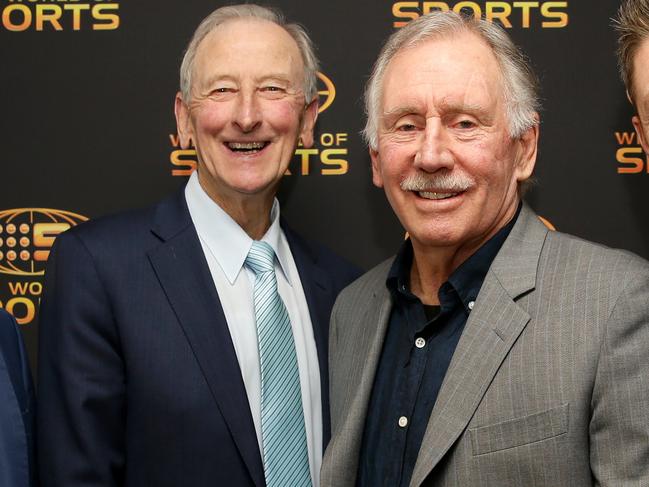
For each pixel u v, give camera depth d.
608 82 2.26
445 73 1.55
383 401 1.65
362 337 1.79
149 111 2.29
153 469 1.71
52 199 2.30
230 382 1.74
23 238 2.30
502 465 1.41
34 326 2.30
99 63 2.29
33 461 1.75
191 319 1.77
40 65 2.29
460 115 1.55
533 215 1.66
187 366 1.73
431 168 1.54
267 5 2.28
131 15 2.29
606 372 1.37
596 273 1.46
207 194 1.97
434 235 1.58
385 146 1.62
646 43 1.78
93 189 2.30
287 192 2.33
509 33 2.28
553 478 1.37
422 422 1.56
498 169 1.58
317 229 2.33
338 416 1.75
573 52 2.27
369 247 2.32
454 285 1.59
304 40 2.02
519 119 1.60
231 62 1.88
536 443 1.39
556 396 1.39
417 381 1.59
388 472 1.58
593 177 2.28
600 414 1.37
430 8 2.28
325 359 1.94
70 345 1.75
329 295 2.04
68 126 2.30
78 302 1.76
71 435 1.72
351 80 2.29
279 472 1.77
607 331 1.38
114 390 1.75
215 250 1.92
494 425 1.42
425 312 1.67
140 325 1.75
